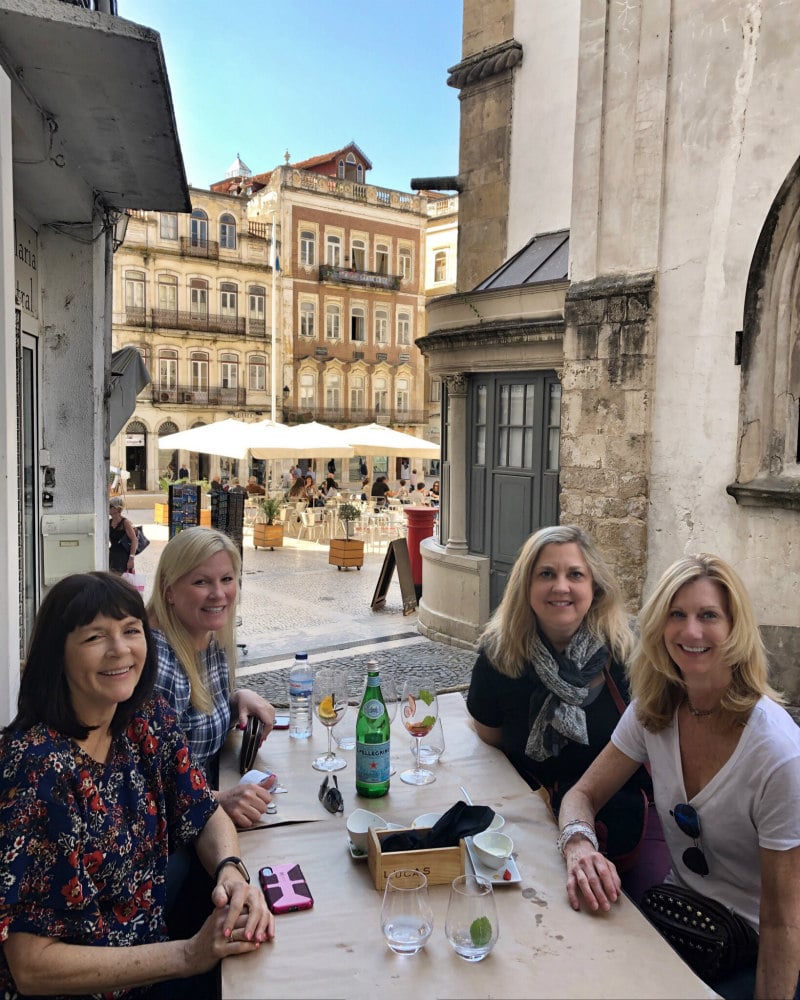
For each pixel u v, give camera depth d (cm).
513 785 281
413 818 251
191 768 225
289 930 194
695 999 171
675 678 235
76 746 190
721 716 230
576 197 670
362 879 218
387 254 4466
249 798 253
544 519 760
